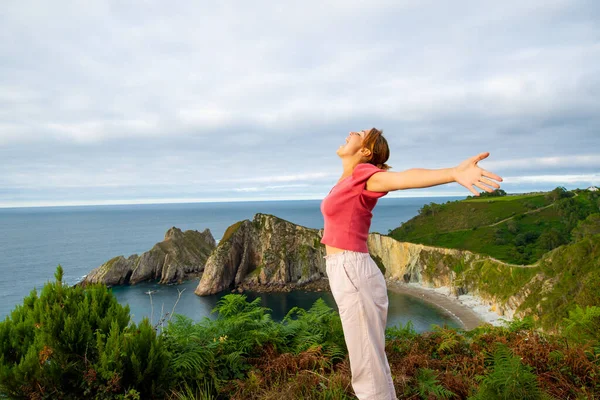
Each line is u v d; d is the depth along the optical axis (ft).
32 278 300.40
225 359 13.93
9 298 234.99
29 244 575.38
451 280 246.68
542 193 409.90
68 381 10.27
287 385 12.12
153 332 11.48
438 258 261.44
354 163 8.83
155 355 10.96
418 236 339.36
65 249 506.48
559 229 285.64
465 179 5.88
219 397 12.76
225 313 16.53
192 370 12.62
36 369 9.71
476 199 416.87
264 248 274.98
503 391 10.07
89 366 10.33
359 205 7.93
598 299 40.42
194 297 234.99
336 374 12.79
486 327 17.87
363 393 8.17
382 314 8.21
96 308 11.57
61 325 10.68
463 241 281.33
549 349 14.69
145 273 271.90
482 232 294.05
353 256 8.08
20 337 10.71
